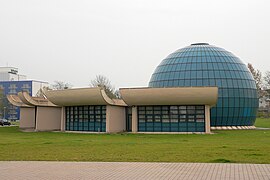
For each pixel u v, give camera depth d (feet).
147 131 136.26
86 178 41.22
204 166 48.78
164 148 71.77
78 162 53.72
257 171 44.47
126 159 56.29
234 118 153.99
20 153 65.41
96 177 41.73
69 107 152.66
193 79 154.10
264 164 50.16
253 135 114.93
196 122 131.34
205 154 61.00
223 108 152.05
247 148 70.23
